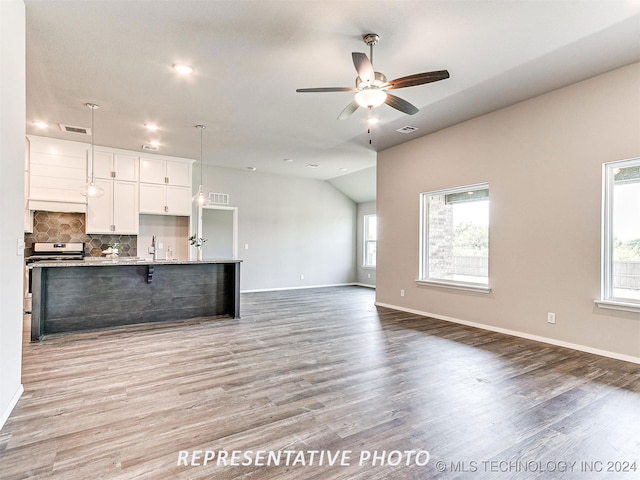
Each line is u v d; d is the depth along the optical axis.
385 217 6.23
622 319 3.36
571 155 3.72
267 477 1.67
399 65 3.31
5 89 2.13
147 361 3.27
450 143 5.05
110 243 6.37
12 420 2.17
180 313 5.02
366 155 6.66
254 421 2.19
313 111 4.45
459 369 3.11
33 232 5.79
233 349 3.66
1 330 2.09
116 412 2.29
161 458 1.81
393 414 2.29
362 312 5.69
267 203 8.42
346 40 2.91
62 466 1.74
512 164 4.28
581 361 3.31
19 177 2.43
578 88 3.67
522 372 3.04
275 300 6.90
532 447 1.93
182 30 2.78
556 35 2.82
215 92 3.90
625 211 3.44
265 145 6.00
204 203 5.66
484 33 2.80
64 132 5.28
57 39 2.89
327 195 9.41
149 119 4.73
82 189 4.63
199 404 2.42
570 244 3.74
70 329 4.27
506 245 4.35
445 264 5.34
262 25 2.71
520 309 4.20
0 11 2.04
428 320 5.11
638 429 2.12
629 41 2.90
